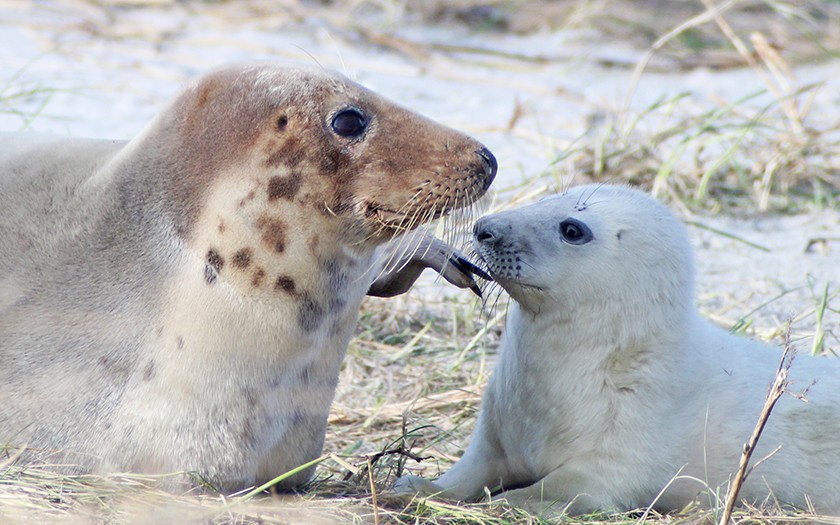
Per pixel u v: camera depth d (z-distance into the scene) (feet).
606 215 31.83
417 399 39.11
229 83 28.99
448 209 29.19
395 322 44.98
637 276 31.45
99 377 28.55
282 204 28.17
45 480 27.71
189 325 28.27
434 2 89.15
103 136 58.95
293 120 28.25
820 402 31.81
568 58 81.00
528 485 33.32
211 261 28.32
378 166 28.50
